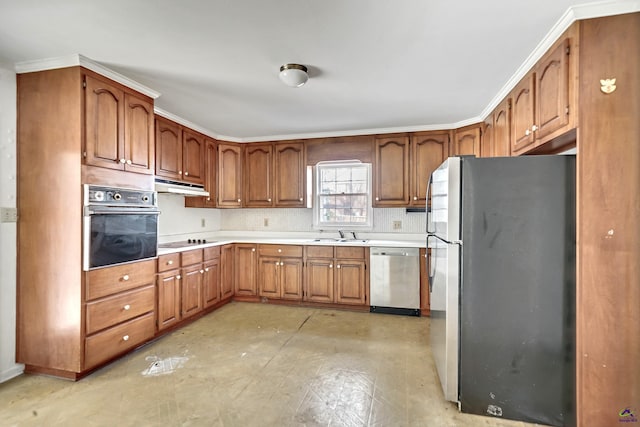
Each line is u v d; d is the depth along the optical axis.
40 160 2.32
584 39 1.68
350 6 1.65
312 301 4.10
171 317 3.20
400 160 4.03
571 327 1.88
